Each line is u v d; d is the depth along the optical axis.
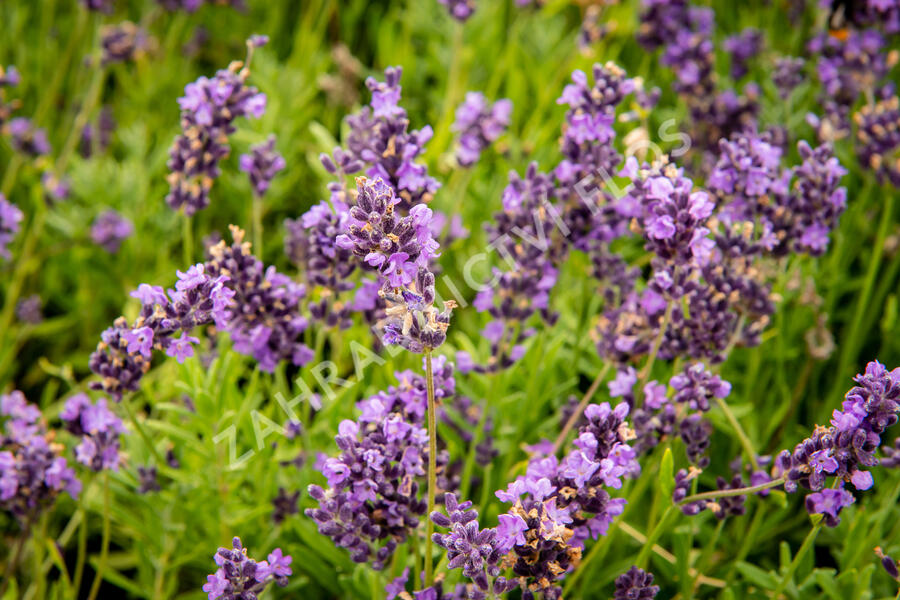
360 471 0.52
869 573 0.56
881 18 0.69
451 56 0.85
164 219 0.79
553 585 0.51
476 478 0.62
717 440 0.65
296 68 0.87
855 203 0.68
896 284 0.73
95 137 0.83
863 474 0.51
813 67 0.79
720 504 0.56
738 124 0.71
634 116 0.59
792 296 0.65
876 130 0.64
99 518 0.67
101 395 0.68
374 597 0.56
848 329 0.69
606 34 0.77
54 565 0.67
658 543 0.63
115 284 0.78
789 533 0.64
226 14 0.99
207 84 0.58
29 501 0.58
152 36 0.94
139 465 0.60
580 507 0.52
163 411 0.66
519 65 0.90
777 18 0.92
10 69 0.69
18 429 0.59
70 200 0.82
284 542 0.61
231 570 0.51
